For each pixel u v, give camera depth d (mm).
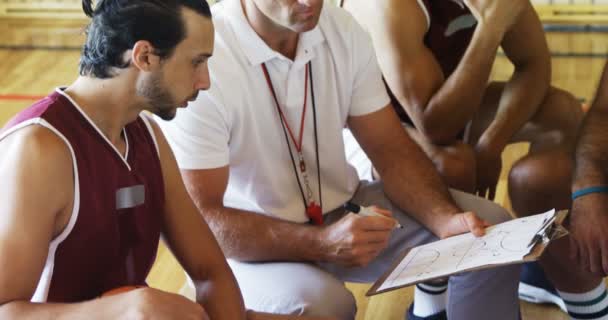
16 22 5422
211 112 1947
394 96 2547
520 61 2568
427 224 2125
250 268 2018
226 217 1997
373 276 2230
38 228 1463
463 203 2227
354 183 2285
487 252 1822
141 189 1640
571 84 4254
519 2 2311
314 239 1955
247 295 1963
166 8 1490
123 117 1581
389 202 2248
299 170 2119
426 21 2402
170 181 1747
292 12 1867
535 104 2570
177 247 1809
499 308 2090
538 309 2592
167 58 1521
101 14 1498
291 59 2027
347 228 1918
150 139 1683
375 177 2523
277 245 1984
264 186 2098
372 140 2203
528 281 2586
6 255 1442
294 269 1987
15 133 1483
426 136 2451
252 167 2074
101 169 1553
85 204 1529
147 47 1494
